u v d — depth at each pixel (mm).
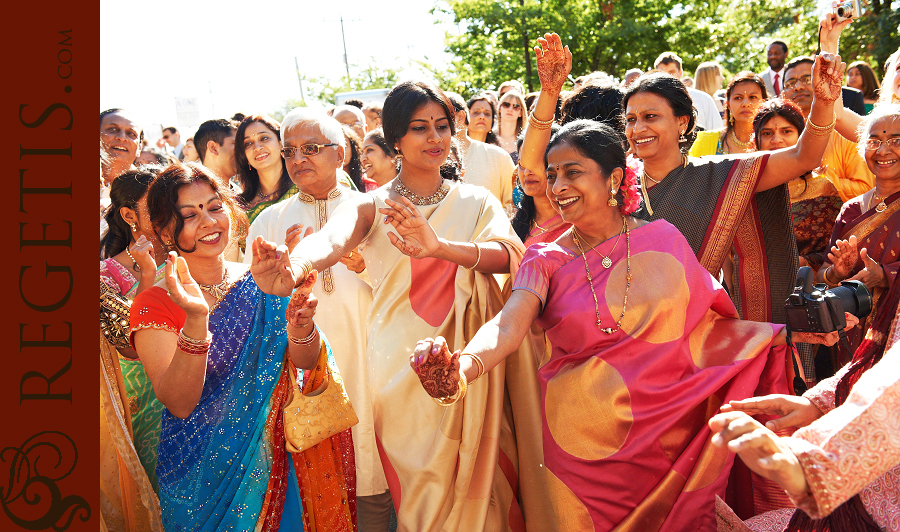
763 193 3459
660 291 2707
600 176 2711
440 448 3018
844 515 1920
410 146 3230
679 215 3359
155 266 3164
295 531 2795
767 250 3514
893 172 3480
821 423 1557
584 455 2711
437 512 3004
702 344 2854
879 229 3568
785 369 2914
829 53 3088
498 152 5473
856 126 4418
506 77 23062
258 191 4941
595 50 23422
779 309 3529
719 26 24203
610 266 2762
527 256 2859
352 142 5273
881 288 3273
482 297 3232
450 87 23656
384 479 3717
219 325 2760
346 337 3793
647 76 3451
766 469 1460
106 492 3098
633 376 2676
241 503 2666
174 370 2516
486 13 23109
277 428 2764
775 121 4238
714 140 5594
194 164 2838
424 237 2861
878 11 17844
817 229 4266
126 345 3102
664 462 2684
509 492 3309
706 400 2791
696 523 2629
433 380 2160
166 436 2719
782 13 24266
